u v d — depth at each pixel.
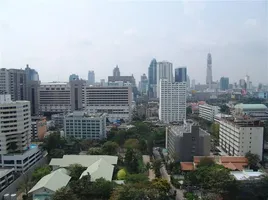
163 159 181.75
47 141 193.38
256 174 134.62
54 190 114.44
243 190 117.31
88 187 116.38
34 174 138.62
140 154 182.38
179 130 182.00
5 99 175.25
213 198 108.81
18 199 122.56
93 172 130.75
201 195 120.06
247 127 173.50
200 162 148.75
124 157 173.50
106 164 144.12
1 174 128.88
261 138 173.50
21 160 150.00
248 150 173.88
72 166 144.25
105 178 126.88
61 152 182.88
